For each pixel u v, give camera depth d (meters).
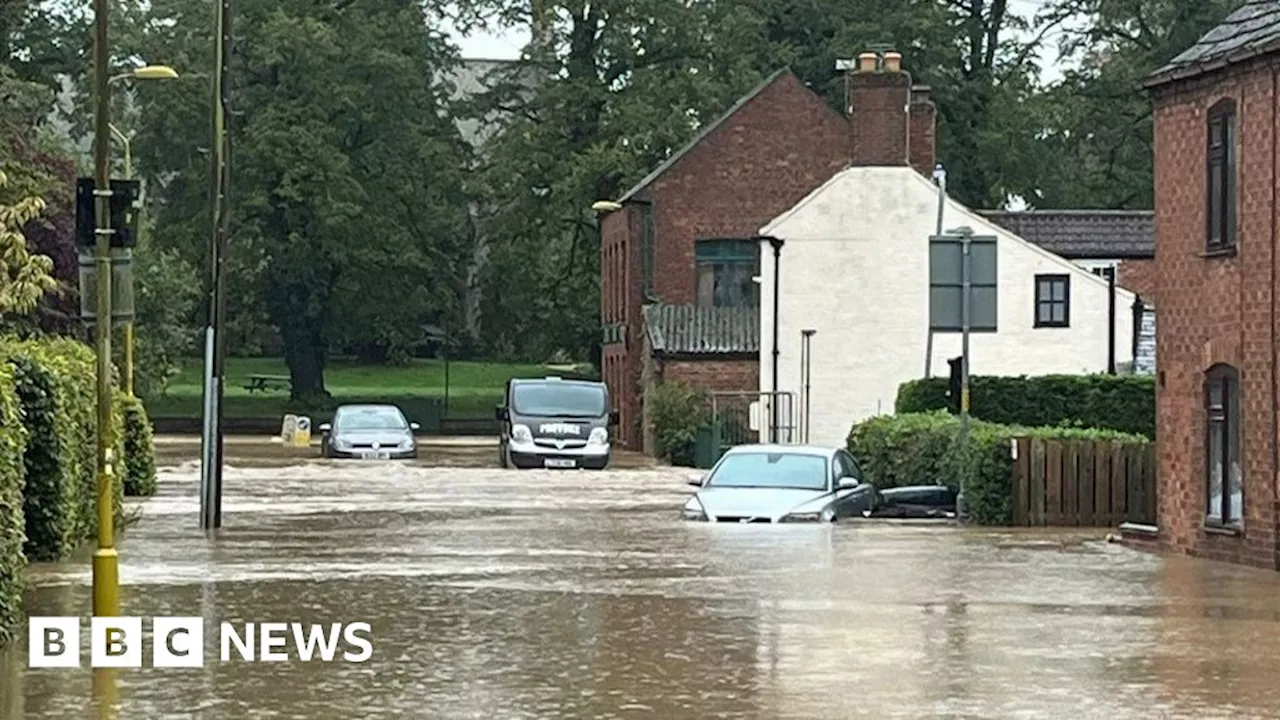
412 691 14.62
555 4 84.81
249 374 105.69
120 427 31.19
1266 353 24.73
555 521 32.44
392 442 58.28
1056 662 16.08
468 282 106.31
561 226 86.06
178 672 15.56
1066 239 62.50
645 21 84.88
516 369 111.12
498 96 90.56
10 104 53.41
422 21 89.00
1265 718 13.50
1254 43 24.86
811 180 70.56
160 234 86.69
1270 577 23.52
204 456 30.83
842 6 84.88
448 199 90.56
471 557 25.58
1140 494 32.84
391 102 88.69
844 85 80.75
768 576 23.08
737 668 15.72
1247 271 25.25
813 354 58.72
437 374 108.88
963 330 31.45
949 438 35.81
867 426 40.25
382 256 87.81
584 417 53.97
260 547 27.19
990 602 20.47
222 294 31.31
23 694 14.50
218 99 31.94
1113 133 83.75
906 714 13.60
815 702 14.09
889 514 34.59
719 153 70.56
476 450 67.12
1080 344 57.88
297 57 85.69
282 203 86.81
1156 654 16.58
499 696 14.38
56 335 43.03
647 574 23.23
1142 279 62.12
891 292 58.62
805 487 32.53
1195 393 26.81
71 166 52.91
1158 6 81.19
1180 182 27.27
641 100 81.62
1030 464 32.69
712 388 64.44
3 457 17.41
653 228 70.50
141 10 86.81
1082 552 27.08
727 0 85.75
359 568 24.03
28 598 20.41
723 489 32.59
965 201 83.06
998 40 84.69
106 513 17.91
